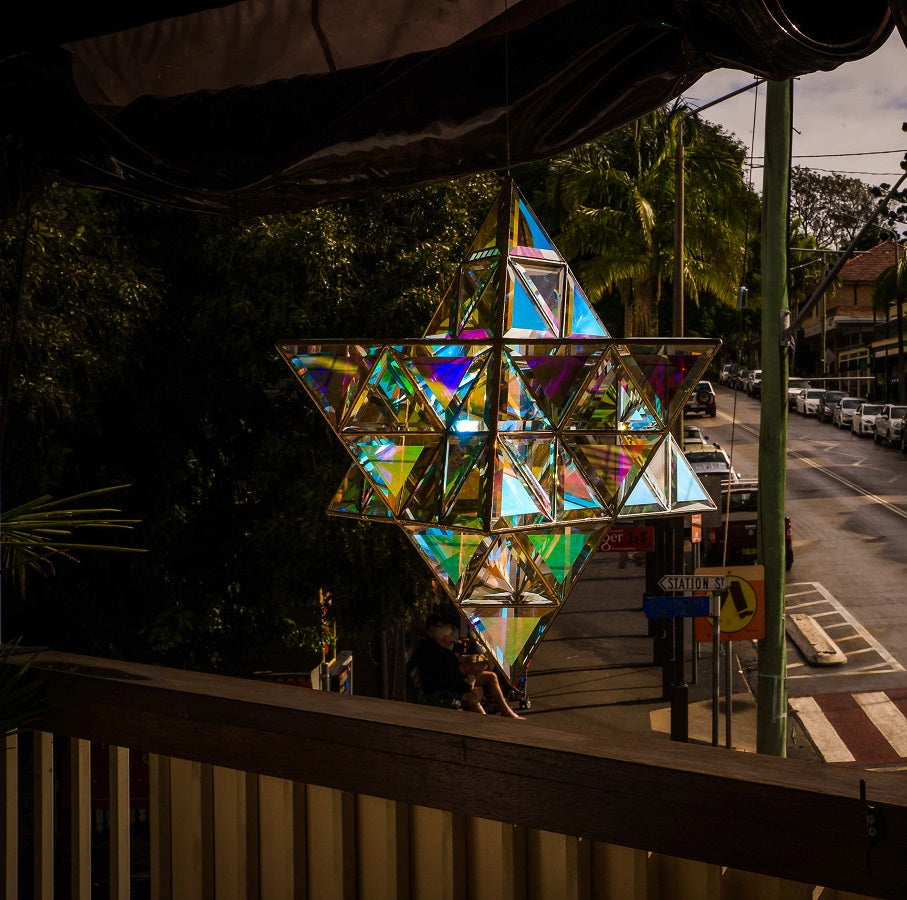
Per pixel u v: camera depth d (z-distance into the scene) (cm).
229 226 1143
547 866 214
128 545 1191
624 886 204
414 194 1161
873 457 4572
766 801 175
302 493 1159
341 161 308
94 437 1215
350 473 231
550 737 205
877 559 2805
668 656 1956
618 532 2020
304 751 230
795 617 2359
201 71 317
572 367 205
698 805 182
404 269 1145
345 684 1276
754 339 5241
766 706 1408
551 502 209
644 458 217
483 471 201
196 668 1264
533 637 218
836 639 2208
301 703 236
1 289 880
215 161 322
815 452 4762
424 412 211
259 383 1202
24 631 1189
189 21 312
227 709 242
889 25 222
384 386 214
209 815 258
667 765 186
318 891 243
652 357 210
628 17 257
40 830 280
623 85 267
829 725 1795
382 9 292
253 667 1342
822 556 2867
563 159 3073
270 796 249
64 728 274
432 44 289
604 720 1842
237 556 1266
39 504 287
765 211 1397
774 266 1396
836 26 227
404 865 229
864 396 7706
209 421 1233
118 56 323
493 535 212
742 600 1391
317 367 220
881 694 1912
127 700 260
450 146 295
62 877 892
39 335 912
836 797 169
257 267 1129
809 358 9200
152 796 269
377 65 295
